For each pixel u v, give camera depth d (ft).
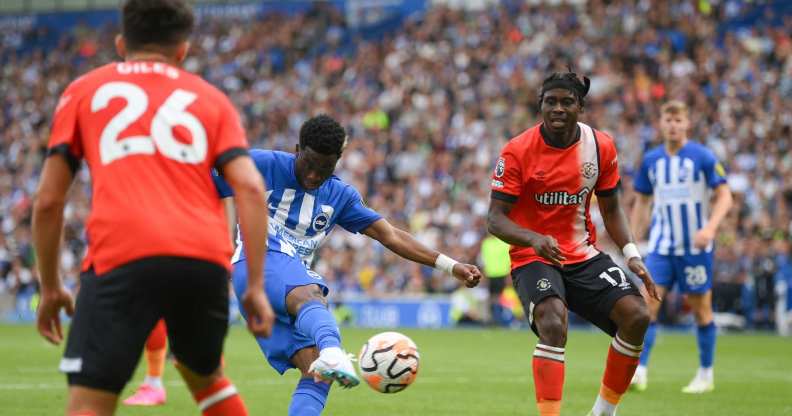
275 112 378.12
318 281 74.54
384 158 338.75
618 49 348.18
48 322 52.01
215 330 50.37
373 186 333.01
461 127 338.54
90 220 48.78
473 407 103.76
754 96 317.83
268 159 76.74
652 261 127.44
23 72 447.83
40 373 138.31
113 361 47.39
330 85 390.42
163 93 49.73
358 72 390.42
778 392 119.96
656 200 128.47
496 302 264.93
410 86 368.27
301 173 75.92
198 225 48.75
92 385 47.37
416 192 320.09
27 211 348.38
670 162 127.44
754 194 284.41
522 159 81.35
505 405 105.81
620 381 81.30
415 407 103.35
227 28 451.53
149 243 47.57
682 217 125.70
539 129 82.38
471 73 363.15
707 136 306.96
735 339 226.38
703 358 122.62
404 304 280.31
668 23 362.53
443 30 394.11
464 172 314.96
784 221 270.67
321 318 69.56
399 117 359.66
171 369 143.13
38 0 495.82
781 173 286.46
